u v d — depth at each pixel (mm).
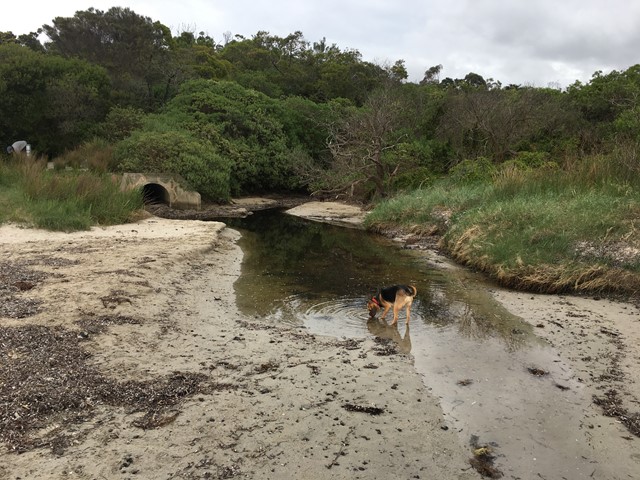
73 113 32406
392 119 29281
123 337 6621
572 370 6301
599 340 7352
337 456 4281
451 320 8492
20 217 15148
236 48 61906
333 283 11250
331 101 42719
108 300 7930
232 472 3969
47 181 17688
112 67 41062
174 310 8234
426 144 31922
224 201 29547
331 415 4965
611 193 13664
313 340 7285
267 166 34656
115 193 18750
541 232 11953
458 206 18297
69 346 6074
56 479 3715
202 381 5559
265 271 12406
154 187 28266
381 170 28219
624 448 4594
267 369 6039
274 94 47688
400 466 4199
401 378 5973
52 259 10727
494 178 19844
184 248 13156
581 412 5242
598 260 10422
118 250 12242
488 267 12172
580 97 30469
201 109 34844
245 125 34844
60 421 4508
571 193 14719
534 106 29000
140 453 4125
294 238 18359
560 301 9523
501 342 7348
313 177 31812
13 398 4738
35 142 32281
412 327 8117
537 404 5406
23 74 31719
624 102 28250
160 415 4746
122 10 44344
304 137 39531
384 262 13773
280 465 4105
